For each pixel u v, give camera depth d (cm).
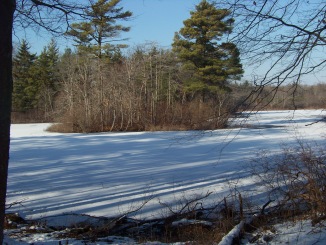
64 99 4091
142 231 742
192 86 4000
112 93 3850
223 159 1652
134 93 3859
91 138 2933
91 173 1408
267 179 959
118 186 1176
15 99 5853
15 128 4259
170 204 930
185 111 3572
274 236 600
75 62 4025
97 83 3862
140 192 1084
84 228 748
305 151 1085
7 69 375
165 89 4066
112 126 3731
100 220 832
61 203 992
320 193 651
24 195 1082
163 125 3631
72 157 1852
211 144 2261
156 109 3797
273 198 864
